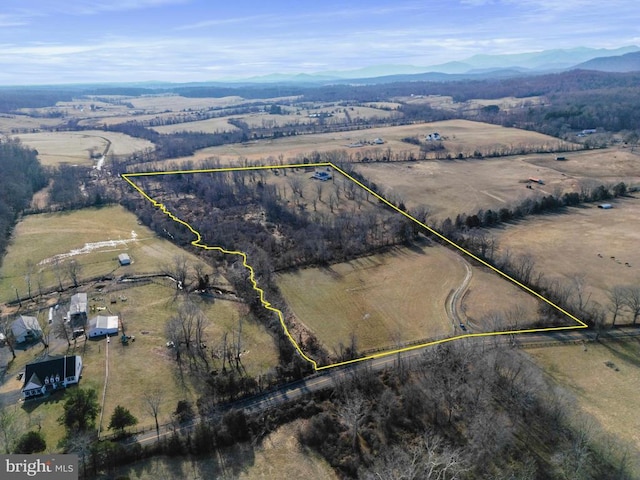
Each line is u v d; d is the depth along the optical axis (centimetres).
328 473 7375
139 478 7112
